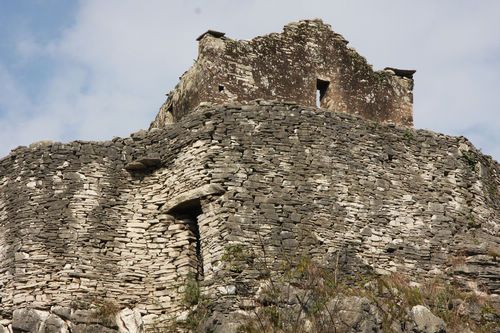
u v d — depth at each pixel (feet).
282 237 90.12
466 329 88.99
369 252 92.99
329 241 91.81
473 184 100.99
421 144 100.01
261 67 99.30
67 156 94.17
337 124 96.68
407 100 105.50
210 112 93.86
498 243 98.68
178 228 92.22
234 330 84.17
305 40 102.27
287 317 85.15
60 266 89.81
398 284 90.94
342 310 85.46
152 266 91.25
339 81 102.73
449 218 97.71
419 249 95.14
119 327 88.02
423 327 86.79
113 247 91.40
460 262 95.20
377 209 95.09
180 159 93.35
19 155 94.73
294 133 94.63
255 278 87.51
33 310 87.15
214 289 87.25
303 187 92.84
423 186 98.22
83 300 88.69
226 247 88.38
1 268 90.53
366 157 96.63
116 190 93.71
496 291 93.97
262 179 91.97
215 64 97.45
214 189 90.48
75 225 91.45
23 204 92.32
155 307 89.56
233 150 92.32
